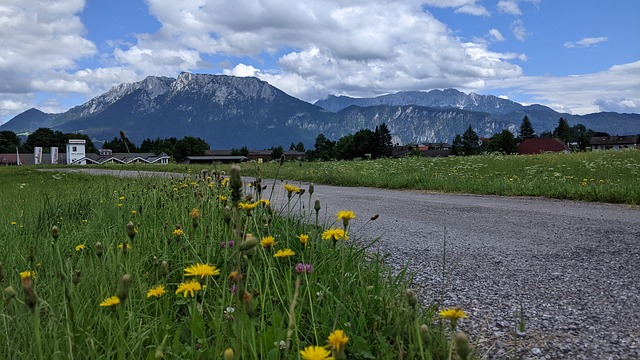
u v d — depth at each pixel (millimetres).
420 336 1836
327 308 2645
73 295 2551
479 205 9508
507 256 4941
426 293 3662
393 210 8852
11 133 164125
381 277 3441
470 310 3268
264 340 2197
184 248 3834
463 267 4484
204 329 2338
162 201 6129
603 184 10438
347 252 3797
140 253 3762
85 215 6648
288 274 3053
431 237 6066
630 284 3828
